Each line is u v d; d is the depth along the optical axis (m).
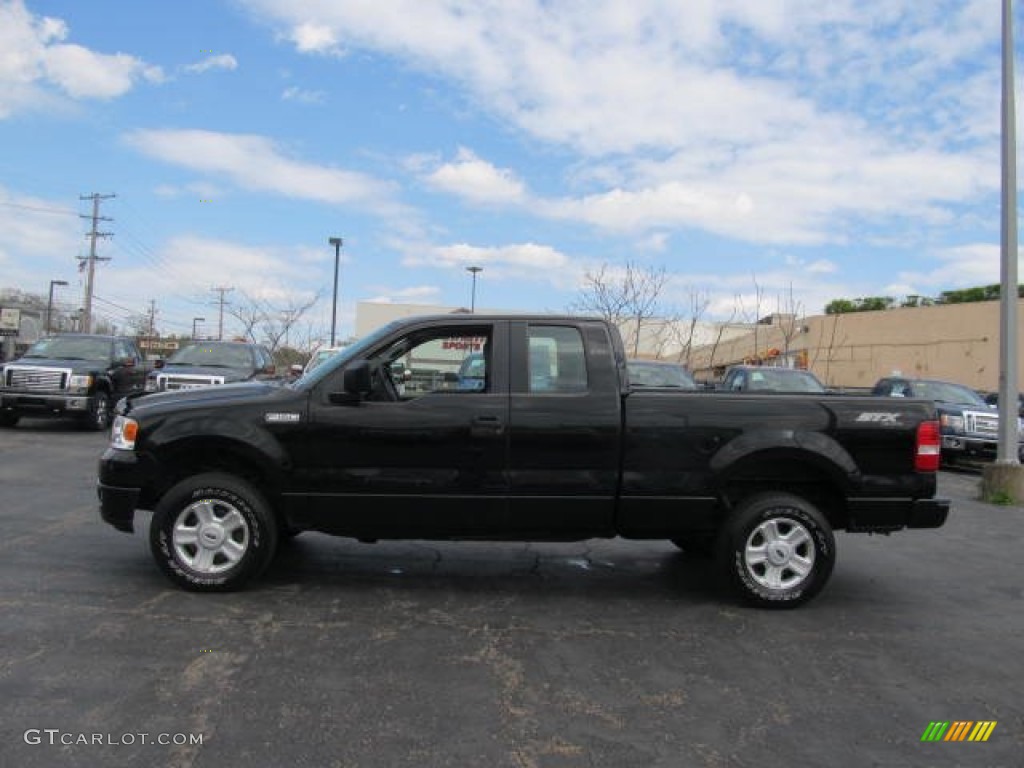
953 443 14.93
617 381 5.29
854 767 3.25
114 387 16.06
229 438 5.10
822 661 4.41
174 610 4.84
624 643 4.58
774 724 3.61
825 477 5.42
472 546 6.81
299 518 5.20
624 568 6.27
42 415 14.95
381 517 5.19
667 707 3.75
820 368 33.56
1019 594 5.91
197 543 5.15
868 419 5.29
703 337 42.69
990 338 27.72
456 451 5.14
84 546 6.30
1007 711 3.83
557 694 3.85
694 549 6.66
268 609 4.93
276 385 5.56
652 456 5.21
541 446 5.17
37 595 5.03
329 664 4.10
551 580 5.87
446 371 5.37
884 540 7.80
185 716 3.47
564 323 5.38
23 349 32.41
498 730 3.45
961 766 3.28
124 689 3.72
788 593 5.25
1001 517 9.44
